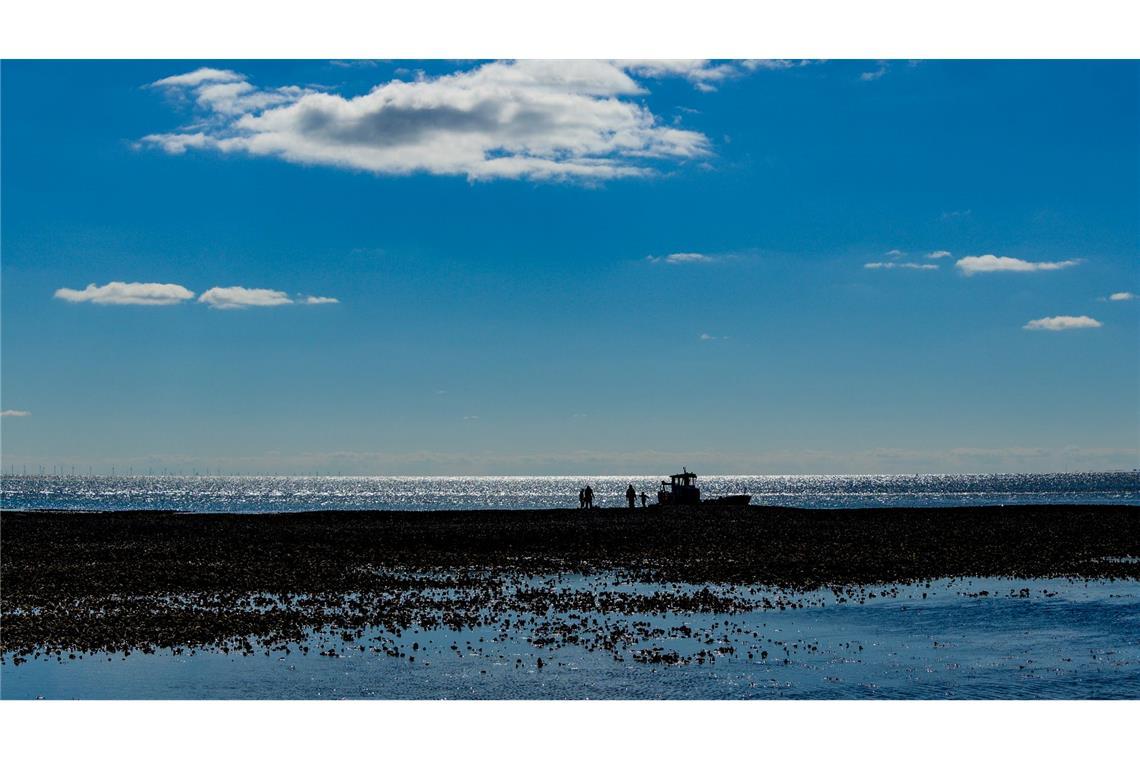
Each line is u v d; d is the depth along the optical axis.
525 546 54.81
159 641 29.88
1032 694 24.36
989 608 35.78
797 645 29.50
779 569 45.94
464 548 54.03
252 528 63.28
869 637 30.62
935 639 30.38
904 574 44.53
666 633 31.11
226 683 25.20
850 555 50.78
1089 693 24.50
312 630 31.53
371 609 35.31
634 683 25.25
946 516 75.19
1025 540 58.03
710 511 78.75
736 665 27.08
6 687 24.77
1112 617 33.91
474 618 33.50
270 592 39.16
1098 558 50.12
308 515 77.44
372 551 52.31
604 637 30.53
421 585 41.12
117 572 43.69
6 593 38.41
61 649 28.92
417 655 28.16
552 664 27.14
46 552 51.03
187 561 47.88
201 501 189.50
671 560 49.38
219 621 32.78
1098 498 156.62
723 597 38.16
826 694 24.34
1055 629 31.89
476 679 25.61
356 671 26.39
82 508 147.88
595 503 167.12
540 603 36.56
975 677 25.97
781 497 179.00
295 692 24.38
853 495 189.88
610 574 44.69
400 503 175.12
